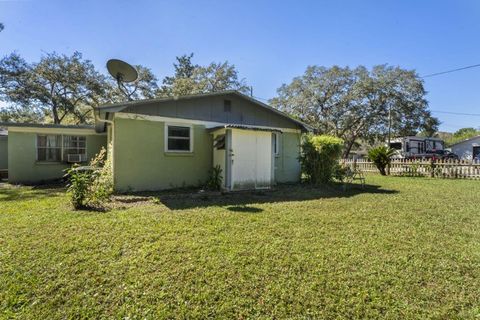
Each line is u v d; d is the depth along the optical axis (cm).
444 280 258
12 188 920
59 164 1202
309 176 1016
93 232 380
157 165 811
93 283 245
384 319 203
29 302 218
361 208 561
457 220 470
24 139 1134
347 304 219
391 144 2738
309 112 2903
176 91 2778
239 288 240
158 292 232
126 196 683
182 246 331
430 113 2797
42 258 293
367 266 284
